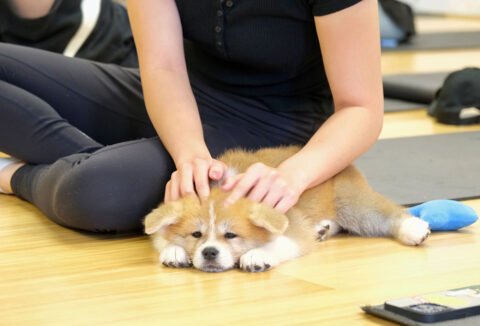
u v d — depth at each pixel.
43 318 1.67
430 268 1.96
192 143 2.16
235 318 1.65
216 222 1.99
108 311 1.70
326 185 2.26
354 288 1.82
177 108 2.25
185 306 1.72
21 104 2.51
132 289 1.84
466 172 2.88
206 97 2.44
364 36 2.14
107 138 2.67
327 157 2.12
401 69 5.39
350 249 2.15
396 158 3.10
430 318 1.54
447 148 3.28
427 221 2.26
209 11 2.25
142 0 2.33
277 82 2.39
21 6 3.32
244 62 2.33
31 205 2.62
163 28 2.32
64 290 1.84
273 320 1.63
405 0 9.50
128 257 2.10
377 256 2.07
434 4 9.48
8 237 2.28
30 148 2.54
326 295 1.78
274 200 2.02
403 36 6.82
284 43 2.27
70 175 2.23
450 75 3.90
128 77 2.69
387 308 1.63
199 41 2.34
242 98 2.43
